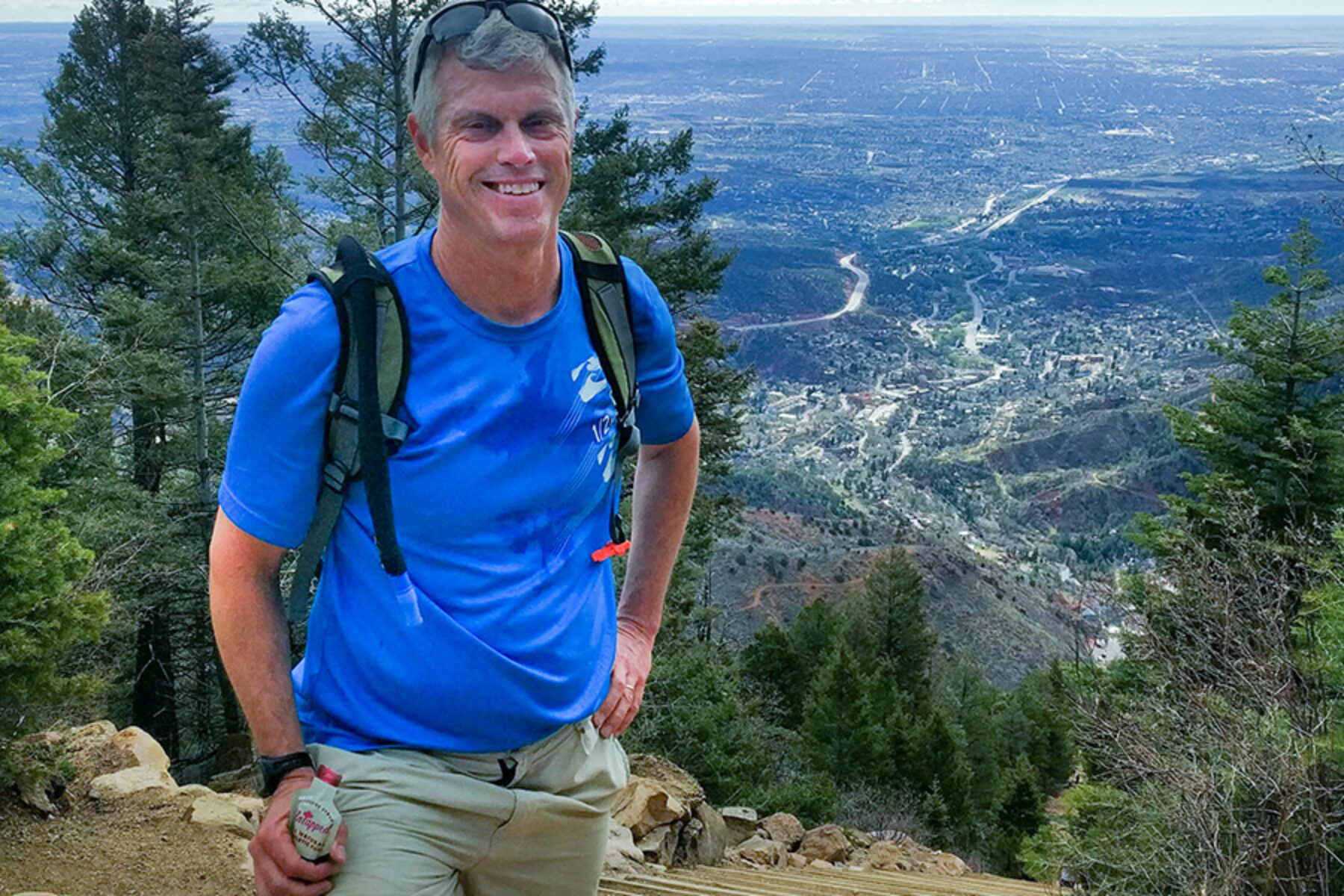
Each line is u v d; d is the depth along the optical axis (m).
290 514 1.54
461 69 1.55
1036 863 7.16
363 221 13.52
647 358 1.80
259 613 1.56
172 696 16.44
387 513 1.53
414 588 1.56
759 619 68.69
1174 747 5.51
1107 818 6.01
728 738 12.68
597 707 1.72
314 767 1.60
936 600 75.75
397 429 1.53
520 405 1.58
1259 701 5.55
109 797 4.46
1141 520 13.20
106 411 13.05
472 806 1.60
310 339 1.51
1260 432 13.02
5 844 3.94
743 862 6.17
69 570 4.88
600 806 1.76
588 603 1.72
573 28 15.21
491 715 1.60
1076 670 8.00
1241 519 7.47
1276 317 13.33
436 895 1.57
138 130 19.52
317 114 13.99
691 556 17.94
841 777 21.55
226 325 17.55
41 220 19.42
